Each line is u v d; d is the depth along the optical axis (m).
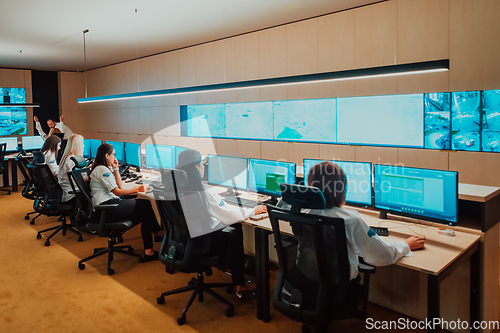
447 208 2.17
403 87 4.36
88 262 3.57
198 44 6.76
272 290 2.90
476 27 3.77
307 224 1.73
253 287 2.92
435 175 2.21
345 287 1.79
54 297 2.84
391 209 2.47
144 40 6.36
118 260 3.61
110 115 9.26
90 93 9.88
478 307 2.21
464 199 2.26
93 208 3.32
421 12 4.12
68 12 4.64
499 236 2.40
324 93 5.10
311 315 1.80
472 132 3.90
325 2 4.44
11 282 3.11
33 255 3.75
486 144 3.81
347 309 1.82
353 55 4.73
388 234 2.27
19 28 5.39
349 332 2.33
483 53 3.75
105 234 3.36
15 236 4.38
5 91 8.74
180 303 2.75
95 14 4.75
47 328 2.41
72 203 4.05
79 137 4.06
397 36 4.33
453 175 2.12
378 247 1.81
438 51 4.05
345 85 4.87
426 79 4.18
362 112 4.79
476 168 3.90
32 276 3.23
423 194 2.28
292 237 2.01
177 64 7.26
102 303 2.75
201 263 2.45
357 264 1.88
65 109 9.78
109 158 3.44
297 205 1.80
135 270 3.37
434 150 4.20
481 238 2.19
